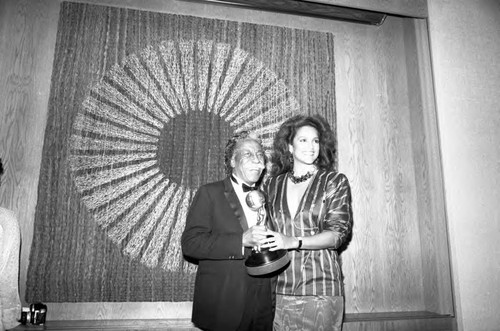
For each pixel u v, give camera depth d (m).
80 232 2.23
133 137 2.41
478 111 2.63
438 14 2.73
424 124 2.69
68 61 2.43
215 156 2.47
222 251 1.51
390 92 2.92
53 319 2.19
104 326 2.06
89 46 2.48
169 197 2.37
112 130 2.39
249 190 1.74
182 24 2.63
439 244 2.48
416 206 2.77
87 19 2.52
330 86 2.74
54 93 2.37
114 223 2.29
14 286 1.90
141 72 2.51
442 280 2.45
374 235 2.66
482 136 2.60
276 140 2.01
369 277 2.59
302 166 1.83
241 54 2.66
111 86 2.45
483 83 2.69
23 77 2.42
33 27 2.50
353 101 2.85
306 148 1.81
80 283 2.18
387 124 2.86
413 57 2.88
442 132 2.54
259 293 1.56
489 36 2.79
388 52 2.98
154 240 2.31
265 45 2.71
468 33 2.76
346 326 2.21
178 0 2.69
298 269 1.61
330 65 2.79
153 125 2.45
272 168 2.04
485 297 2.38
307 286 1.57
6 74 2.40
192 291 2.29
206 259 1.62
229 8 2.80
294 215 1.67
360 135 2.80
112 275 2.22
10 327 1.92
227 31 2.68
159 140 2.43
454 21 2.75
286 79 2.68
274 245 1.47
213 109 2.54
